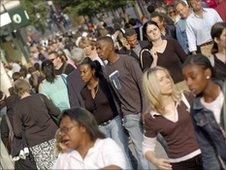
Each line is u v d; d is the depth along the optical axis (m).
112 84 12.57
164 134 8.99
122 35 17.02
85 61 12.88
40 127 13.69
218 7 20.20
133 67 12.25
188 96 9.03
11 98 14.77
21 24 63.59
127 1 57.19
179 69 14.17
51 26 104.31
